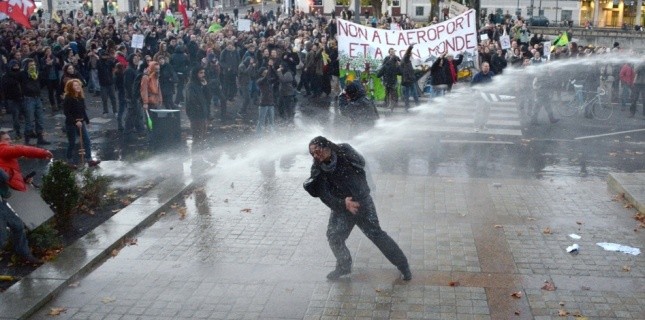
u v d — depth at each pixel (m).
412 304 7.18
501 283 7.68
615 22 71.81
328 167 7.23
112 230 9.32
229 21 41.38
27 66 15.55
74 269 8.02
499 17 49.94
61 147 15.28
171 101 18.25
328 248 8.80
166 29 32.44
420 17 68.94
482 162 13.81
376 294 7.42
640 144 15.68
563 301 7.22
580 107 19.16
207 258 8.52
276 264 8.30
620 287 7.57
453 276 7.88
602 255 8.52
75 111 13.49
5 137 8.84
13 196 8.88
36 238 8.73
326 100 22.72
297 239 9.14
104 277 7.99
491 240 9.05
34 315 7.06
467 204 10.70
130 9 76.94
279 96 18.52
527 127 17.78
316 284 7.71
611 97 21.30
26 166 13.60
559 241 9.02
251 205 10.67
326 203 7.39
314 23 47.97
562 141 15.99
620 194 11.19
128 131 16.81
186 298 7.41
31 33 24.70
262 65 20.67
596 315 6.90
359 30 22.09
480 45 23.39
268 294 7.47
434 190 11.52
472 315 6.92
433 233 9.34
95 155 14.55
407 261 7.84
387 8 69.00
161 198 10.86
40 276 7.84
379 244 7.58
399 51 22.02
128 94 16.75
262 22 47.38
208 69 18.55
